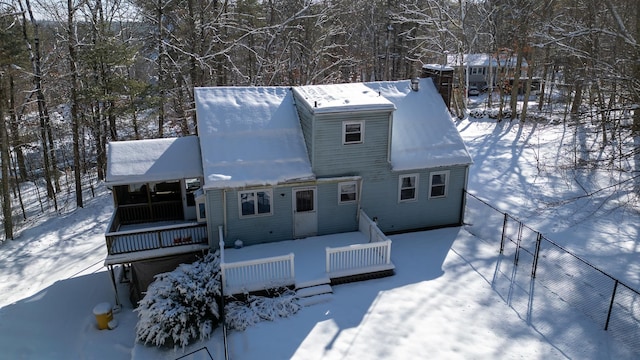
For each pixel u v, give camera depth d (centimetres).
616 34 1822
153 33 2839
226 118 1565
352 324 1202
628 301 1252
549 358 1062
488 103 4178
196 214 1603
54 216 2291
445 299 1296
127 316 1450
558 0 3062
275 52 3288
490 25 4062
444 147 1667
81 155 3422
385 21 4566
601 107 1809
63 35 3005
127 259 1429
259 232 1545
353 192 1598
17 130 2905
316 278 1345
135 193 1577
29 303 1513
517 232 1694
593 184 2100
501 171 2367
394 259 1520
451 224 1762
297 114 1631
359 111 1466
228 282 1309
